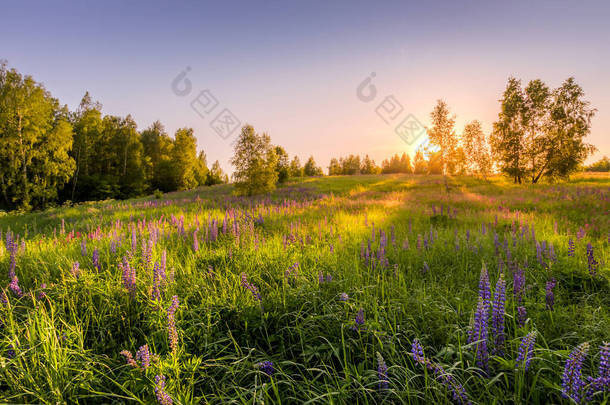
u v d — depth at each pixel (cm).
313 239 781
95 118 4828
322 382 264
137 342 318
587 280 438
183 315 350
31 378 234
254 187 3188
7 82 3222
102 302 383
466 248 659
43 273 493
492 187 3206
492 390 231
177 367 245
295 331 331
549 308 329
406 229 980
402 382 249
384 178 5522
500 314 267
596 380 188
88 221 1326
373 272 499
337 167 13938
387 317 331
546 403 218
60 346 269
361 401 241
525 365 221
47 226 1357
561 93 3484
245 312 354
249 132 3180
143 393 237
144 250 503
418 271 535
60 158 3753
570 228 923
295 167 8862
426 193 2758
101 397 241
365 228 1001
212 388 250
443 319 337
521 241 697
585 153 3366
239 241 679
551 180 3612
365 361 263
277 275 481
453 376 229
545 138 3572
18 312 351
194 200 2491
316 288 423
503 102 3847
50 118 3772
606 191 1923
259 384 259
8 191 3600
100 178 5200
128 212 1700
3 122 3206
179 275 478
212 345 309
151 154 7212
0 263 553
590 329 297
